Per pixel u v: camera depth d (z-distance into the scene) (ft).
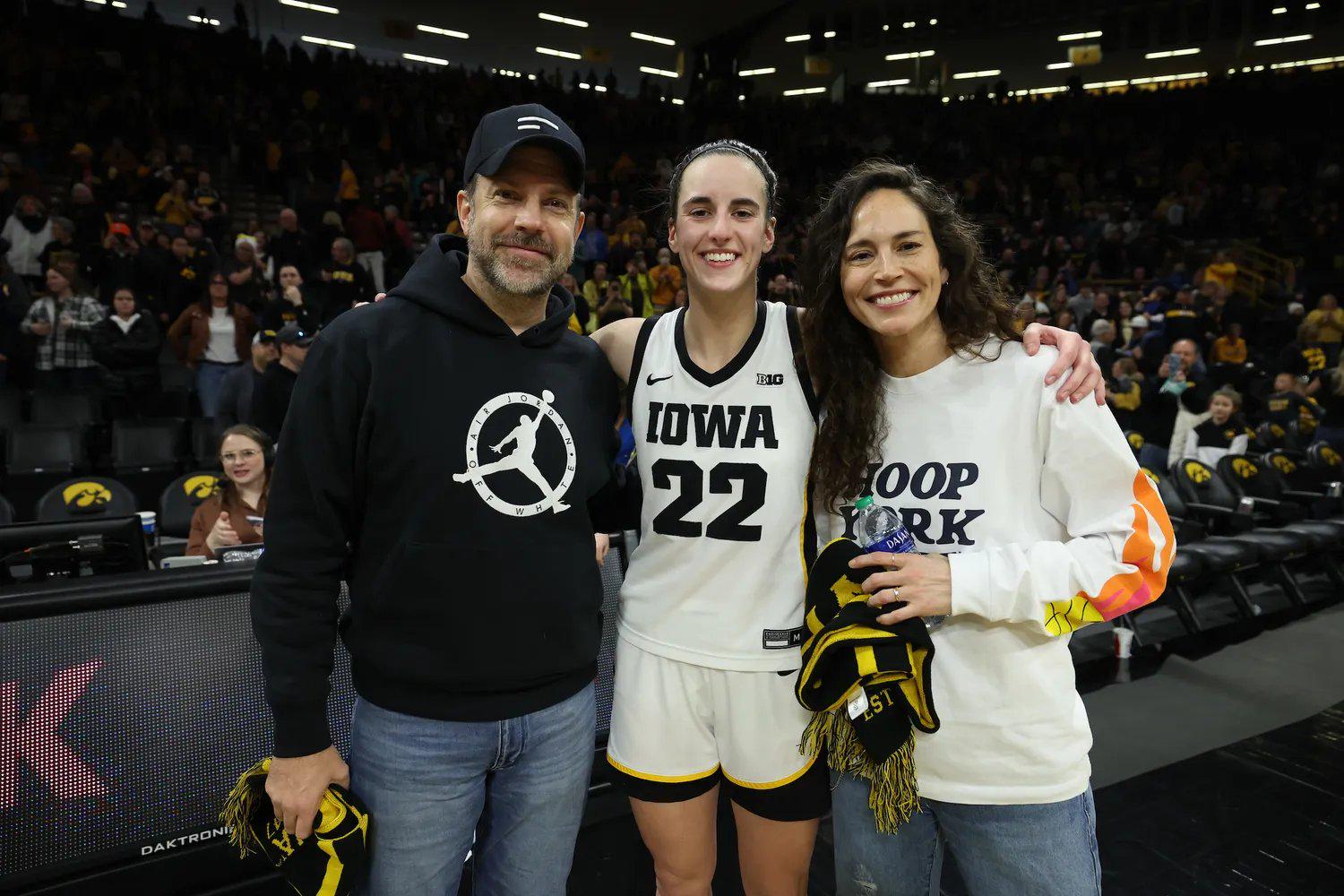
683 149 57.11
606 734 7.75
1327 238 43.91
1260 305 39.14
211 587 6.17
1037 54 67.15
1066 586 4.05
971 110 61.93
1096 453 4.17
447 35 63.67
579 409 4.73
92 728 5.67
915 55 70.23
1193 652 13.33
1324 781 9.21
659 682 5.11
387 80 50.49
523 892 4.71
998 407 4.42
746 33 72.43
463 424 4.32
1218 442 19.79
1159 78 64.28
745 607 4.95
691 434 5.08
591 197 40.68
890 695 4.29
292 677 4.07
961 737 4.33
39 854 5.41
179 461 18.37
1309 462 19.89
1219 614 15.28
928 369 4.65
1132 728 10.58
